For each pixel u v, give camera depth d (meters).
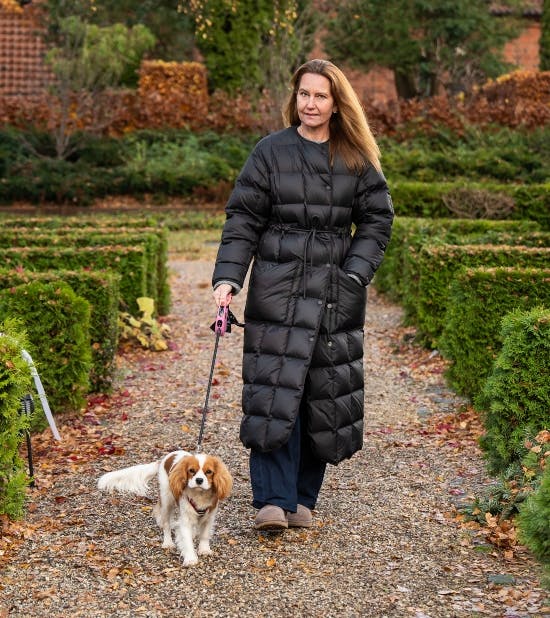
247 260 4.73
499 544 4.68
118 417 7.17
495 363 5.53
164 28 28.19
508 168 22.25
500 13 28.95
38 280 7.58
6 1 27.48
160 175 22.47
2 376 4.82
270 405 4.58
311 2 26.39
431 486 5.59
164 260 11.45
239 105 24.70
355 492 5.48
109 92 23.78
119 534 4.84
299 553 4.60
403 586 4.25
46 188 21.89
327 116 4.68
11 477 4.90
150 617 3.96
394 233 12.21
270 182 4.68
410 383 8.27
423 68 27.19
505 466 5.48
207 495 4.43
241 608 4.04
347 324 4.72
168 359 9.21
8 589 4.20
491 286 7.11
